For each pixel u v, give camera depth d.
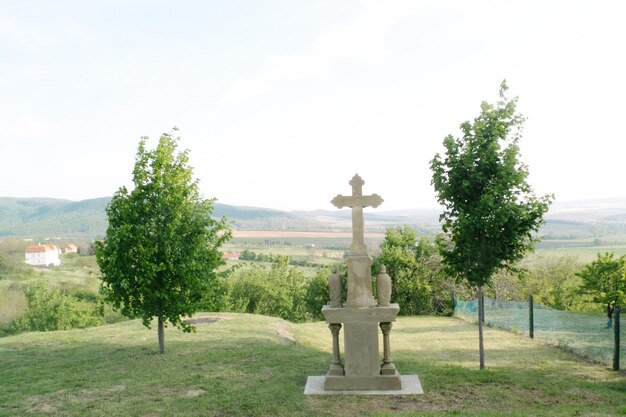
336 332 12.47
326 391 12.09
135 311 15.62
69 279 91.06
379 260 47.19
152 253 14.99
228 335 20.16
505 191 13.83
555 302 56.09
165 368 14.54
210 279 16.02
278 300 70.19
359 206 12.45
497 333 24.14
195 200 16.50
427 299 47.12
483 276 14.38
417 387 12.45
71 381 13.46
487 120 14.43
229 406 10.93
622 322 24.16
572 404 11.24
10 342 20.36
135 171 15.66
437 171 14.70
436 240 15.29
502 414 9.80
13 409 11.22
